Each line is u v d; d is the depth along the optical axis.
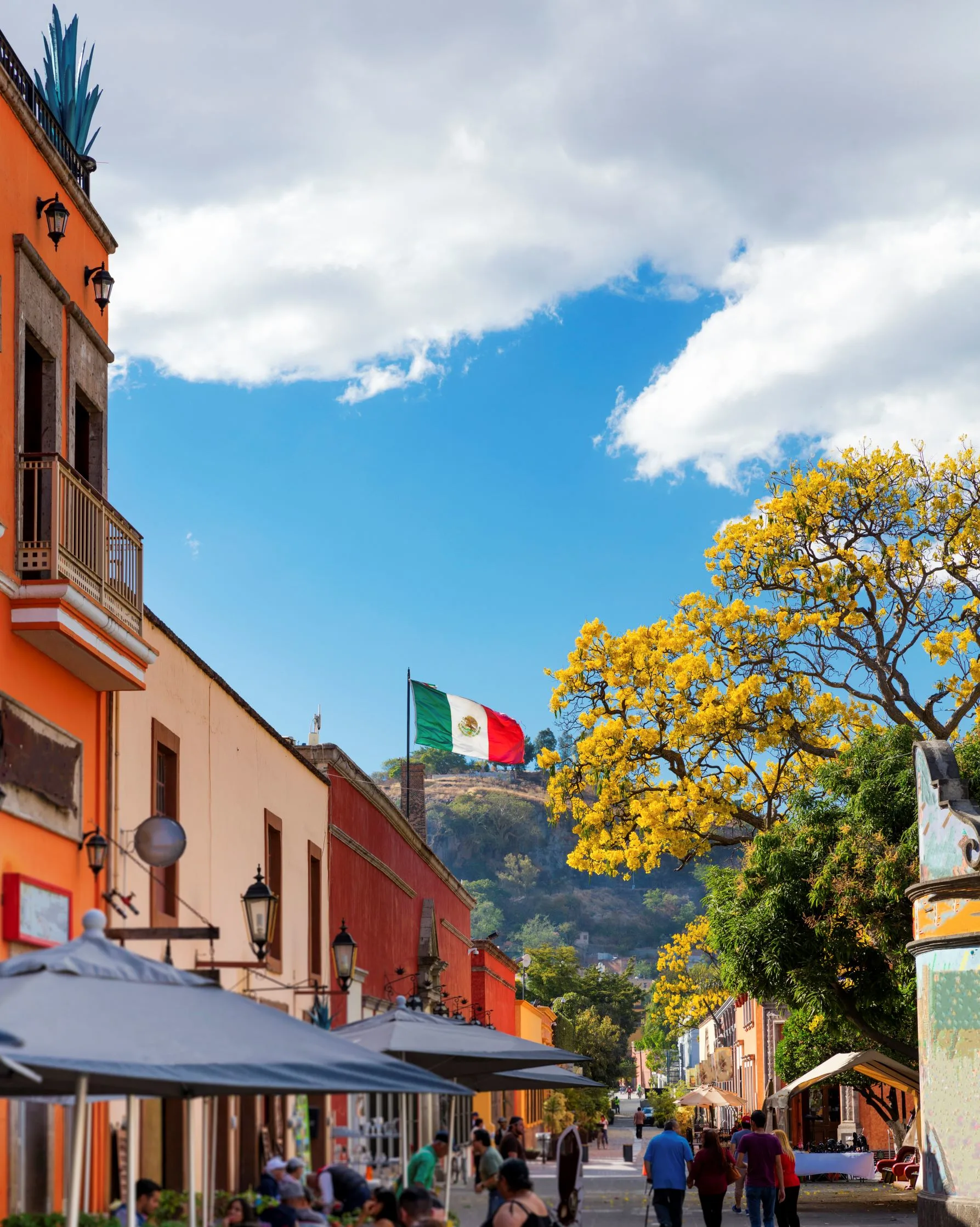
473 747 43.12
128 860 15.33
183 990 7.67
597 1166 47.69
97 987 7.33
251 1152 18.58
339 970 18.75
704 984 67.69
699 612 38.88
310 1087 7.16
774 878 30.12
